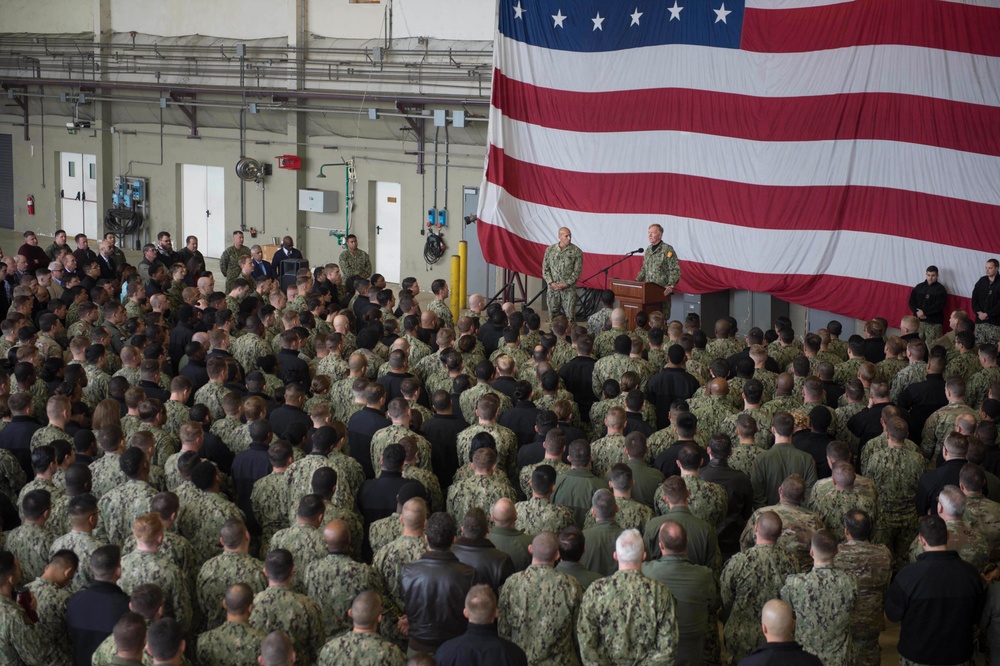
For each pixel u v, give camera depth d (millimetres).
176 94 22328
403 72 19516
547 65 15641
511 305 11141
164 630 4059
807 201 14281
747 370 8453
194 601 5355
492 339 10883
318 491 5711
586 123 15531
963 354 9875
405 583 4875
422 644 4867
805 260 14367
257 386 7910
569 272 13969
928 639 5203
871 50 13680
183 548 5332
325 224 21406
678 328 9836
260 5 21781
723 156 14758
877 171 13820
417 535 5305
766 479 6684
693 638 5082
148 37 23422
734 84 14602
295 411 7512
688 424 6590
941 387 8727
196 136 22797
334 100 20344
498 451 6934
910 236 13688
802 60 14156
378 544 5629
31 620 4844
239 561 5137
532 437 7703
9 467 6887
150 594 4441
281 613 4695
